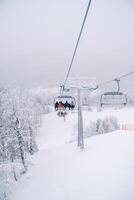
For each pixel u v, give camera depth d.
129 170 16.67
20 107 31.47
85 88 22.38
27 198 18.00
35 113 61.06
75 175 18.28
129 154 20.92
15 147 28.23
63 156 26.28
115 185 14.63
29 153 33.69
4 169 24.56
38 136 61.81
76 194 14.77
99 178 16.25
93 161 20.53
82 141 26.28
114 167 17.83
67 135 60.88
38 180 21.27
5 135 27.52
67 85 22.67
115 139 30.97
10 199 19.80
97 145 27.91
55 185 17.86
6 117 28.61
